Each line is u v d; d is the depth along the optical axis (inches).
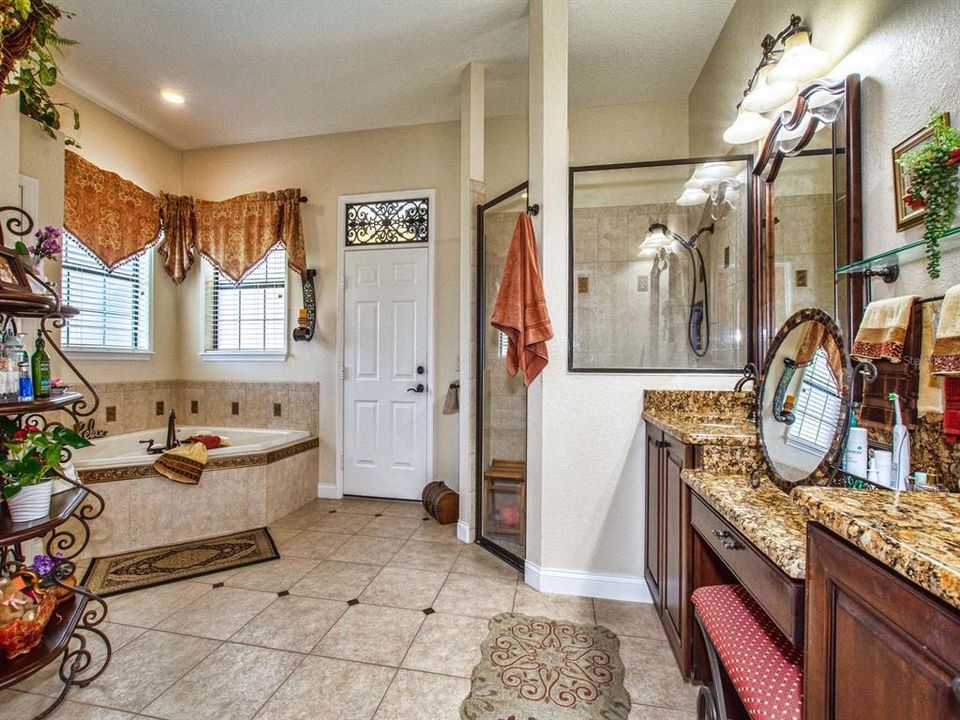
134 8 91.3
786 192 68.6
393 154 139.2
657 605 70.1
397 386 138.7
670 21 95.5
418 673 61.0
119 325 132.8
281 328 145.9
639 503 80.7
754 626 41.4
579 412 82.5
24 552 69.6
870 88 48.3
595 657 64.4
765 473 51.4
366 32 98.8
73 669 58.4
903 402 40.3
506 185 132.1
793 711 32.0
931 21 39.8
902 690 20.4
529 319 82.9
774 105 65.4
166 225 141.8
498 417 105.7
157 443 129.0
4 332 56.5
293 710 54.7
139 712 54.5
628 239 98.1
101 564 93.0
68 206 114.7
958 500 28.7
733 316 87.7
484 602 79.6
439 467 135.5
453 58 107.9
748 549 38.6
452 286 135.1
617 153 127.0
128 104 126.0
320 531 113.2
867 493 30.1
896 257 43.3
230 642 67.9
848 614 24.7
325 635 69.6
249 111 130.0
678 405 77.7
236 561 95.4
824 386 44.9
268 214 140.7
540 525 84.4
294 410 144.2
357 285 141.3
